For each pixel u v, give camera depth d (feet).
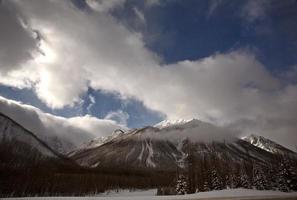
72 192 441.68
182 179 365.81
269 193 283.59
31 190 404.57
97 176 560.61
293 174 331.36
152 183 590.96
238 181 358.23
